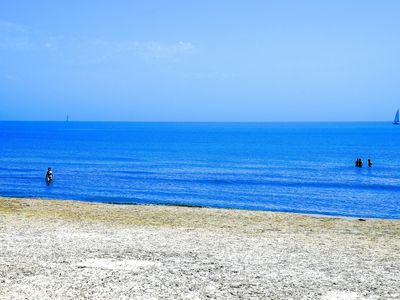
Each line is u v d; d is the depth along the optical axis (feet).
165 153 368.48
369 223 89.66
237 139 623.77
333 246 63.05
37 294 37.58
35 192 155.94
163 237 65.92
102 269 45.88
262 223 86.74
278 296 38.88
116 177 206.90
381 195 160.45
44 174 214.07
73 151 382.22
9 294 37.40
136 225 79.30
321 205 138.31
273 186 182.60
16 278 41.98
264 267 48.80
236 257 53.42
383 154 359.66
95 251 54.29
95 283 40.98
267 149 418.72
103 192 159.22
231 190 169.99
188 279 43.16
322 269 48.65
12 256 50.65
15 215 86.28
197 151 392.47
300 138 651.25
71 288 39.40
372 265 51.26
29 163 273.75
